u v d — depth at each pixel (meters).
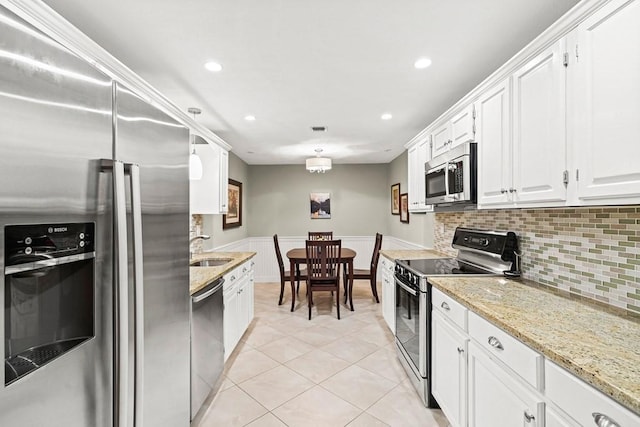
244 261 3.13
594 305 1.47
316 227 6.11
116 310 0.88
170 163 1.25
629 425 0.76
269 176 6.10
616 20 1.10
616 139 1.10
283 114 3.04
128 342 0.95
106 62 1.54
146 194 1.08
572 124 1.30
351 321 3.74
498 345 1.30
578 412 0.90
